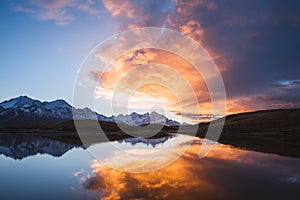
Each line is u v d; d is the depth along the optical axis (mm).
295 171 14117
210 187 10430
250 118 95375
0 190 10234
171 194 9391
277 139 44094
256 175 12969
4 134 85750
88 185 10844
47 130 117938
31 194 9609
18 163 18781
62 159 20188
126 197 9008
